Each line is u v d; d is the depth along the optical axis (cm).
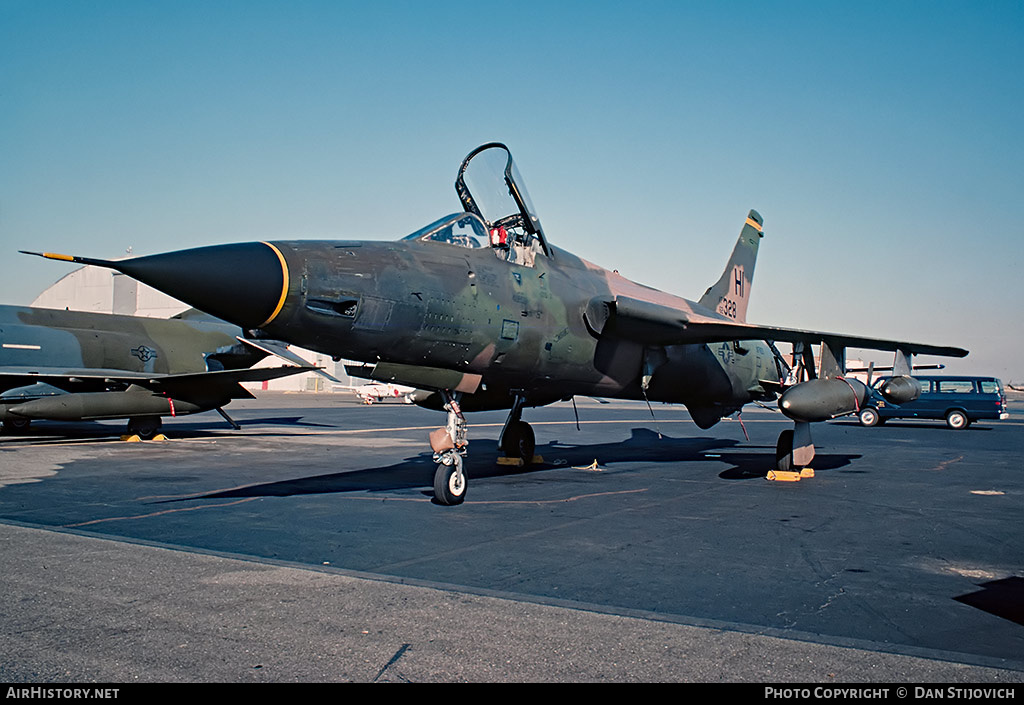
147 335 2148
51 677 369
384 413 3459
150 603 489
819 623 482
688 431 2620
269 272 737
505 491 1083
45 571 568
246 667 385
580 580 584
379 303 816
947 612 512
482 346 930
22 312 1961
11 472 1245
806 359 1304
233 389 1988
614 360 1134
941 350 1326
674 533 786
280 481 1161
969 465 1528
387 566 623
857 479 1276
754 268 1847
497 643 423
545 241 1088
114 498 985
